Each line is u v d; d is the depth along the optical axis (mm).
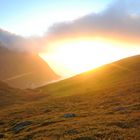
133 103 51750
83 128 33562
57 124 39781
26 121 47000
